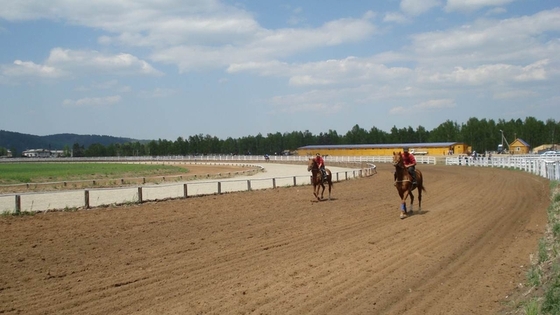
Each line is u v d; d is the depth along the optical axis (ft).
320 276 32.91
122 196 96.89
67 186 128.06
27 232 51.13
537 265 34.17
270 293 29.27
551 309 24.67
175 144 577.02
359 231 50.60
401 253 39.47
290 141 546.26
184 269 35.35
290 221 58.39
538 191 89.45
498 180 119.96
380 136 492.95
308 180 136.26
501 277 32.42
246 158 358.43
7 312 26.43
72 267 36.22
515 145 358.84
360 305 26.96
